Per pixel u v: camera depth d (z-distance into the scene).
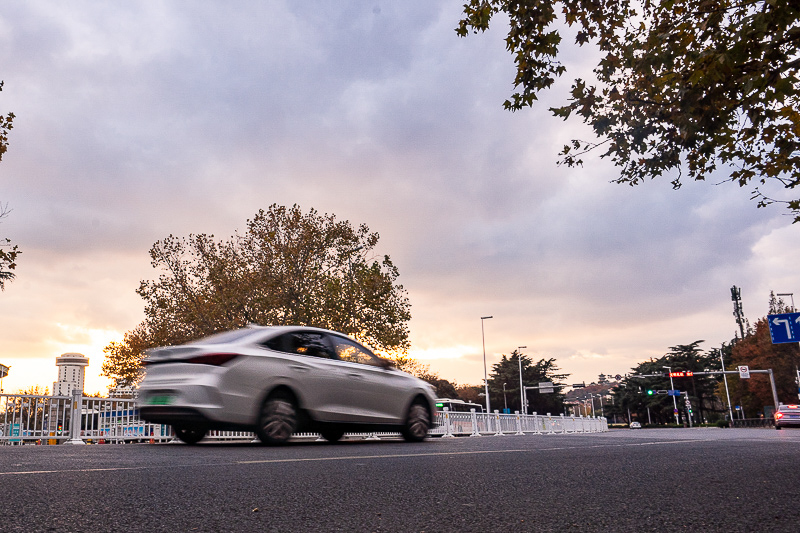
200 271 30.84
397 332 28.75
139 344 41.81
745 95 5.61
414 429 9.84
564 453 6.06
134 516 2.45
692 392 96.25
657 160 7.26
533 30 7.07
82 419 12.09
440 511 2.61
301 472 4.14
